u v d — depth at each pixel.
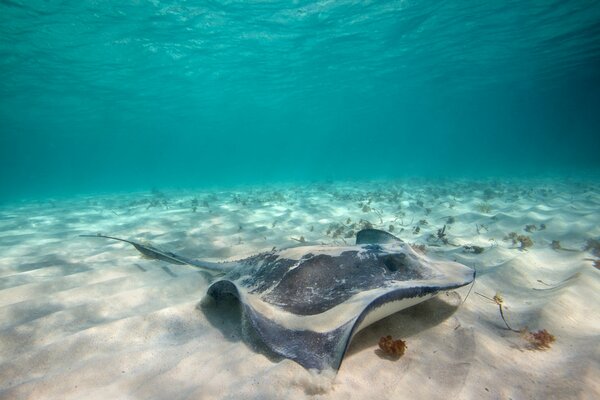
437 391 2.53
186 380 2.71
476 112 76.88
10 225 10.92
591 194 12.62
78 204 17.48
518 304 4.06
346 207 12.18
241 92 33.91
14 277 5.45
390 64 27.27
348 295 3.19
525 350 3.05
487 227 8.29
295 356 2.61
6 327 3.71
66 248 7.42
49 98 29.11
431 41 22.08
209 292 3.78
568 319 3.53
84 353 3.16
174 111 41.78
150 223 10.17
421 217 10.13
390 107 55.03
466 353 2.99
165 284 4.81
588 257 5.45
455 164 56.56
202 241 7.78
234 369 2.79
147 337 3.44
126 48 19.22
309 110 51.22
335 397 2.42
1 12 13.93
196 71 25.12
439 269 3.81
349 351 3.04
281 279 3.62
